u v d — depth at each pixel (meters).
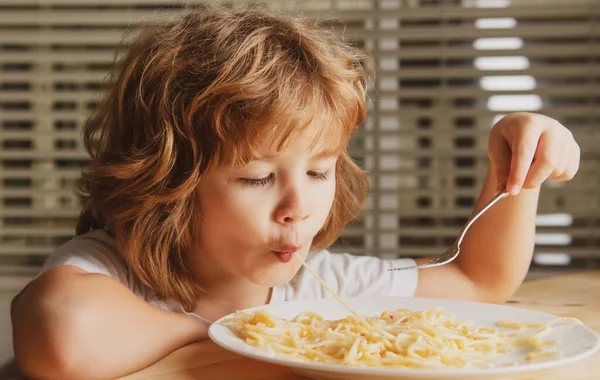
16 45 2.40
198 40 0.97
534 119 0.97
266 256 0.90
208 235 0.93
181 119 0.93
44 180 2.39
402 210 2.27
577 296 1.09
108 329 0.82
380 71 2.27
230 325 0.85
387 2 2.31
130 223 0.97
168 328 0.87
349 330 0.84
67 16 2.33
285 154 0.89
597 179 2.23
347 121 0.93
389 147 2.31
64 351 0.79
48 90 2.37
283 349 0.80
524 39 2.29
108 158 1.01
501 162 0.98
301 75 0.92
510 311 0.91
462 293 1.09
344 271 1.12
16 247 2.36
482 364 0.78
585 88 2.21
